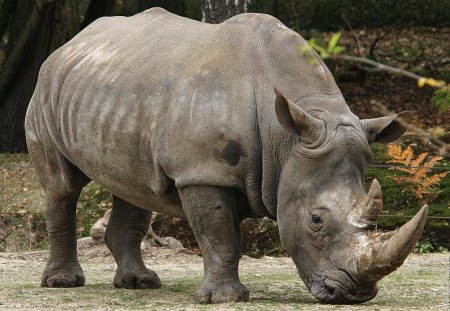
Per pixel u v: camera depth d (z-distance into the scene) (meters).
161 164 16.61
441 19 58.47
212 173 16.08
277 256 28.20
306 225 15.32
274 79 16.27
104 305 16.56
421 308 15.44
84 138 17.97
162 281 20.70
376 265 14.25
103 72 17.92
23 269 23.48
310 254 15.30
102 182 18.12
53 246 19.86
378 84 48.16
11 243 30.64
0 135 40.94
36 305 16.66
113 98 17.45
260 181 16.19
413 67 48.50
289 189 15.66
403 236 13.92
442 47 53.66
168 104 16.59
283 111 15.34
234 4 31.58
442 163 28.64
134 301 17.09
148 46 17.69
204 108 16.20
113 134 17.33
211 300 16.30
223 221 16.23
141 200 17.81
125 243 19.67
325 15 56.34
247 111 16.12
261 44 16.59
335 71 45.72
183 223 29.95
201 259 26.59
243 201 16.61
